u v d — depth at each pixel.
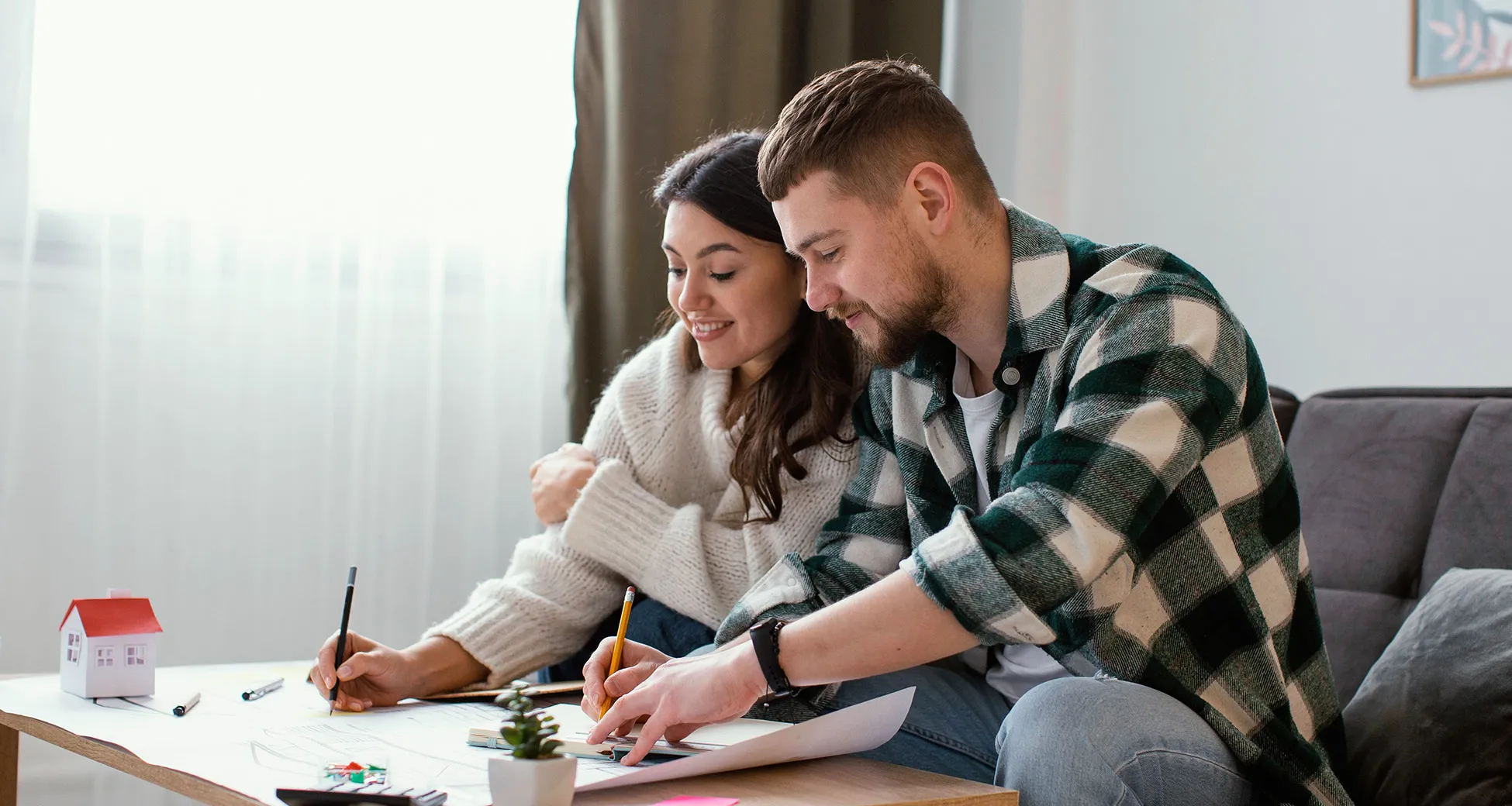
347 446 2.04
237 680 1.36
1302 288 2.19
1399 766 1.18
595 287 2.16
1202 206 2.33
